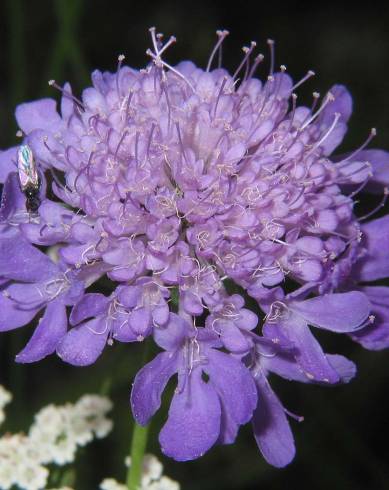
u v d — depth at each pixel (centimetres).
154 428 11
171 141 7
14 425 11
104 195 7
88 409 9
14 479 8
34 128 8
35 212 7
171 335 7
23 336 11
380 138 16
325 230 7
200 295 7
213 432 7
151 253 7
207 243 7
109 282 7
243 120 7
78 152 7
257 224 7
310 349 7
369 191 8
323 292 7
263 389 7
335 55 18
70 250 7
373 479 12
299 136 7
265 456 7
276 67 17
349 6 19
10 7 13
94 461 11
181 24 18
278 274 7
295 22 18
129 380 11
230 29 18
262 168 7
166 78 8
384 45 18
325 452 12
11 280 7
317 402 12
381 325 8
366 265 8
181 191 7
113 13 17
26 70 16
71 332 7
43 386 12
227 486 12
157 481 9
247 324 7
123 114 7
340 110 8
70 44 12
